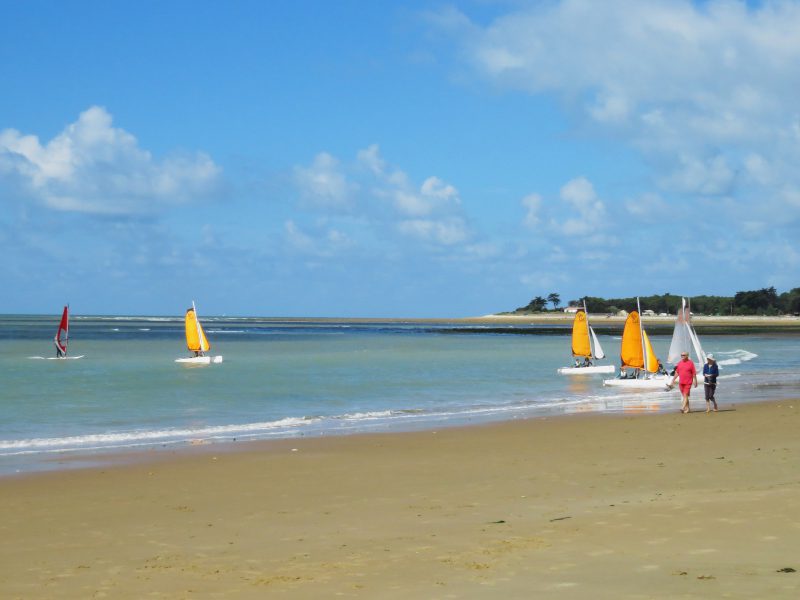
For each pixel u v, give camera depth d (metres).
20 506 16.19
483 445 24.05
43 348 91.12
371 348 97.31
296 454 22.77
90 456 22.69
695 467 18.73
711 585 9.20
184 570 11.24
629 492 15.87
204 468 20.56
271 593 9.94
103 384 46.94
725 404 35.75
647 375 47.69
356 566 11.04
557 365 65.81
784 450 21.16
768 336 136.38
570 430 27.30
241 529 13.85
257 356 78.00
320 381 49.78
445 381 50.38
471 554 11.35
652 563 10.27
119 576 11.02
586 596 9.04
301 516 14.80
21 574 11.22
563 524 12.91
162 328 195.00
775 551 10.61
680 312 47.31
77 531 13.99
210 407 36.22
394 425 29.80
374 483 18.12
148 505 16.19
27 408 35.44
